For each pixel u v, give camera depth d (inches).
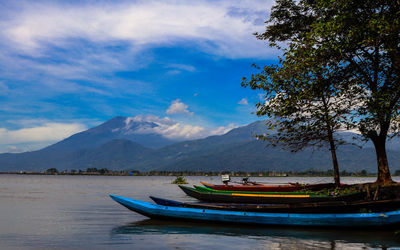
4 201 1163.3
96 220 719.7
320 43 633.0
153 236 559.2
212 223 639.8
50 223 685.9
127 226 645.9
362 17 618.2
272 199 802.2
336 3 629.9
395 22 548.4
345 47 611.2
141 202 697.0
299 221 597.9
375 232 570.9
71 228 629.6
